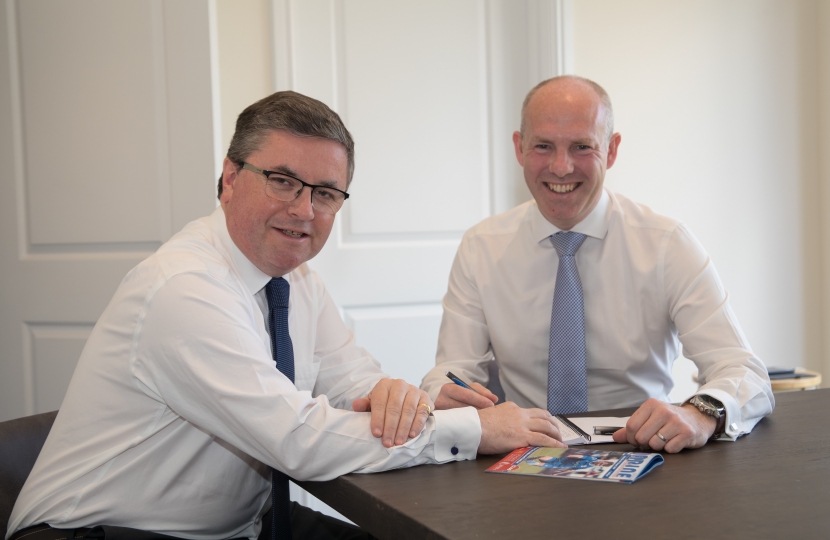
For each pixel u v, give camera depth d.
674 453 1.12
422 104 2.67
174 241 1.24
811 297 3.22
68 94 2.29
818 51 3.19
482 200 2.77
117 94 2.25
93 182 2.29
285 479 1.17
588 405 1.81
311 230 1.23
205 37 2.18
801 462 1.05
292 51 2.47
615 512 0.85
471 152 2.75
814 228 3.22
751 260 3.11
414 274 2.68
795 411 1.40
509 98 2.79
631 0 2.84
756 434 1.23
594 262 1.79
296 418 1.06
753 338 3.12
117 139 2.26
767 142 3.11
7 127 2.34
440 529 0.81
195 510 1.21
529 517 0.84
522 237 1.85
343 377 1.51
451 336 1.89
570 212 1.70
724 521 0.81
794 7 3.14
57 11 2.29
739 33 3.04
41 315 2.35
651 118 2.89
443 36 2.70
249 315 1.20
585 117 1.65
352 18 2.57
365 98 2.60
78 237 2.31
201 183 2.20
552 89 1.69
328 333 1.54
